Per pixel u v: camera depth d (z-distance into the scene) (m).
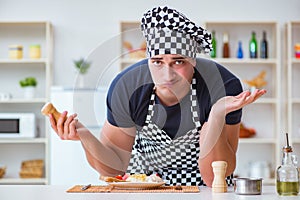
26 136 5.34
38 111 5.74
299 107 5.73
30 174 5.43
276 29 5.54
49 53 5.45
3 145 5.68
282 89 5.71
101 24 5.71
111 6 5.72
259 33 5.73
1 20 5.46
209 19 5.72
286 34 5.66
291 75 5.56
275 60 5.50
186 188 2.16
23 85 5.53
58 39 5.71
